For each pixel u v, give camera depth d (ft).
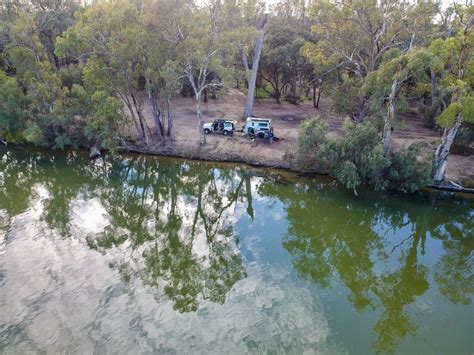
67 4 171.01
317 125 91.35
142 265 63.77
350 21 112.57
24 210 82.23
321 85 142.41
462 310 53.83
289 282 59.06
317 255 69.26
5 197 89.20
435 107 130.00
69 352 42.96
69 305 50.80
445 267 66.54
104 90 105.40
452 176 95.66
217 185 102.89
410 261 68.69
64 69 133.39
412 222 83.25
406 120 150.20
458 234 78.59
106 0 100.58
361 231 79.30
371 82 90.02
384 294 57.88
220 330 47.52
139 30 92.73
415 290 59.16
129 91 110.22
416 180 87.35
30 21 112.06
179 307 51.98
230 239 73.51
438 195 89.81
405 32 114.11
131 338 45.52
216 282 58.95
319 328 48.73
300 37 158.71
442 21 124.77
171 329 47.44
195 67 112.98
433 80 99.45
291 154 106.11
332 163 90.02
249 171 105.09
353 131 88.48
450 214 83.97
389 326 49.80
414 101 180.04
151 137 123.24
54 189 96.12
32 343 44.09
